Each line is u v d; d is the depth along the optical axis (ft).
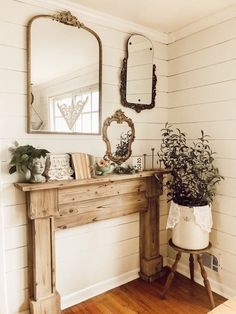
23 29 5.94
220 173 7.28
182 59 8.14
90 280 7.30
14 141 5.94
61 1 6.34
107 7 6.70
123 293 7.44
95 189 6.71
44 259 6.09
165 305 6.89
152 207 8.01
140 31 7.84
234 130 6.92
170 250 8.80
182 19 7.39
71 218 6.42
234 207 7.01
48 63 6.26
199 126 7.77
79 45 6.68
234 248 7.06
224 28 7.02
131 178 7.19
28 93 6.01
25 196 6.07
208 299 7.13
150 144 8.32
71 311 6.71
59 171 6.29
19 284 6.14
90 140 7.07
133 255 8.16
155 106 8.37
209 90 7.47
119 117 7.54
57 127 6.48
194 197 6.83
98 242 7.39
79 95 6.77
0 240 5.84
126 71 7.52
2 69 5.74
